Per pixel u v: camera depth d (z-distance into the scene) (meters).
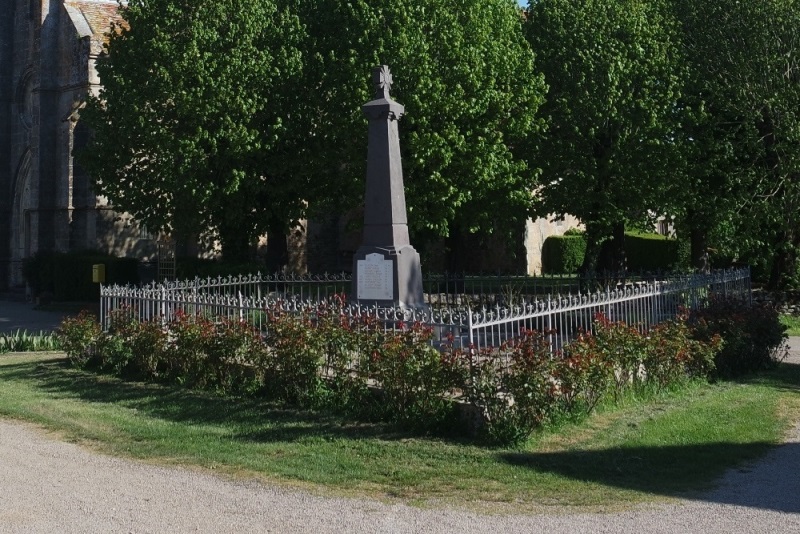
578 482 8.24
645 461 8.94
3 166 42.66
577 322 12.25
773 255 26.44
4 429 10.86
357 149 23.05
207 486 8.21
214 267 29.47
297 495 7.91
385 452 9.34
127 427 10.76
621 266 25.28
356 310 11.98
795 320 24.44
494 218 26.39
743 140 24.03
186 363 13.29
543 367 9.64
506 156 23.45
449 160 22.30
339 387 11.13
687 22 24.88
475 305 21.14
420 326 10.61
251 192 24.62
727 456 9.13
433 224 23.72
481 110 22.92
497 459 9.02
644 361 12.10
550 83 23.80
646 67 22.05
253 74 23.83
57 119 38.50
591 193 22.52
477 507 7.52
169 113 24.20
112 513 7.34
